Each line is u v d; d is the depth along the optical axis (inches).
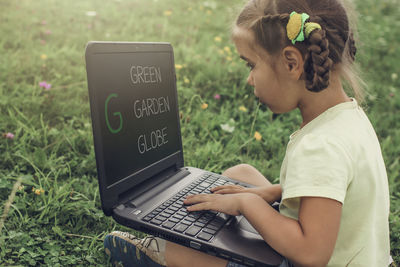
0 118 96.7
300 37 40.9
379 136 129.0
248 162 98.7
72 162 86.0
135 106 58.1
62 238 64.4
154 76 63.1
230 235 48.3
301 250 39.6
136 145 57.9
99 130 50.7
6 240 61.9
